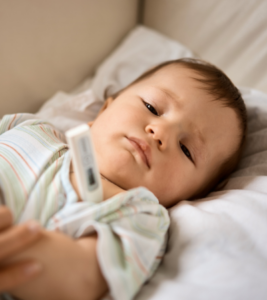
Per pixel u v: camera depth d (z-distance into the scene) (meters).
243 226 0.58
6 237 0.40
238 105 0.86
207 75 0.84
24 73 1.05
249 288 0.48
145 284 0.53
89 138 0.44
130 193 0.55
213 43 1.24
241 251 0.54
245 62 1.17
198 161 0.76
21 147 0.63
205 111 0.76
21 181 0.54
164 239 0.61
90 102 1.05
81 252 0.46
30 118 0.83
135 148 0.67
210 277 0.51
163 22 1.33
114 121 0.72
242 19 1.16
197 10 1.23
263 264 0.52
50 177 0.57
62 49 1.14
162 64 0.94
